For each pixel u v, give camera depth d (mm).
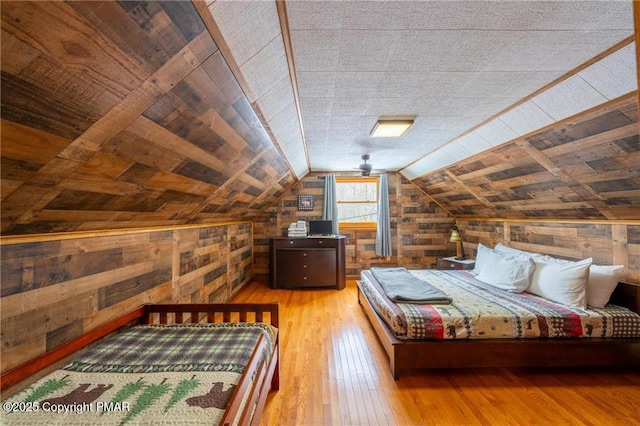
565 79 1731
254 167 2783
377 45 1449
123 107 1047
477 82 1828
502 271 2932
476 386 2035
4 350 1176
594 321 2111
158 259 2314
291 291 4574
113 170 1325
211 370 1335
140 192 1659
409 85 1885
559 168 2377
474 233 4758
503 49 1479
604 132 1837
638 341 2086
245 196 3453
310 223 4984
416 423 1673
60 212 1317
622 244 2451
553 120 2031
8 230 1183
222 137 1798
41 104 828
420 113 2361
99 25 752
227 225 3977
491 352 2088
